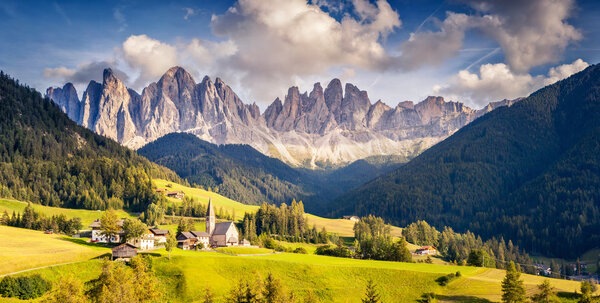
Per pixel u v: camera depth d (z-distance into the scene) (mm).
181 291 122812
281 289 112500
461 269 147250
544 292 116062
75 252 140750
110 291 100875
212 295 119375
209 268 136375
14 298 102500
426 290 128625
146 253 147875
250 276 133625
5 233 164250
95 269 127188
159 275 131375
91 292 107812
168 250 148500
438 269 146125
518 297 114812
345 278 137250
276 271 139000
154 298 112938
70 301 93000
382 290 130125
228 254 164125
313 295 117438
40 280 110000
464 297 122812
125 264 136000
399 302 123438
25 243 147750
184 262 138125
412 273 138375
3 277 108312
